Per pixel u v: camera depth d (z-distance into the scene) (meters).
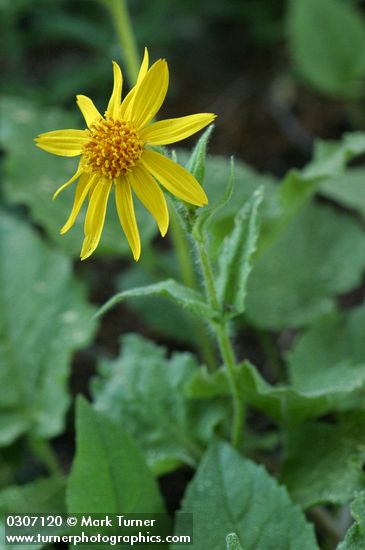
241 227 0.42
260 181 0.55
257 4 0.78
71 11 0.78
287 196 0.51
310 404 0.46
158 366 0.50
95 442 0.43
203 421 0.49
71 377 0.60
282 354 0.59
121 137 0.39
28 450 0.56
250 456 0.49
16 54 0.76
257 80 0.77
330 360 0.52
